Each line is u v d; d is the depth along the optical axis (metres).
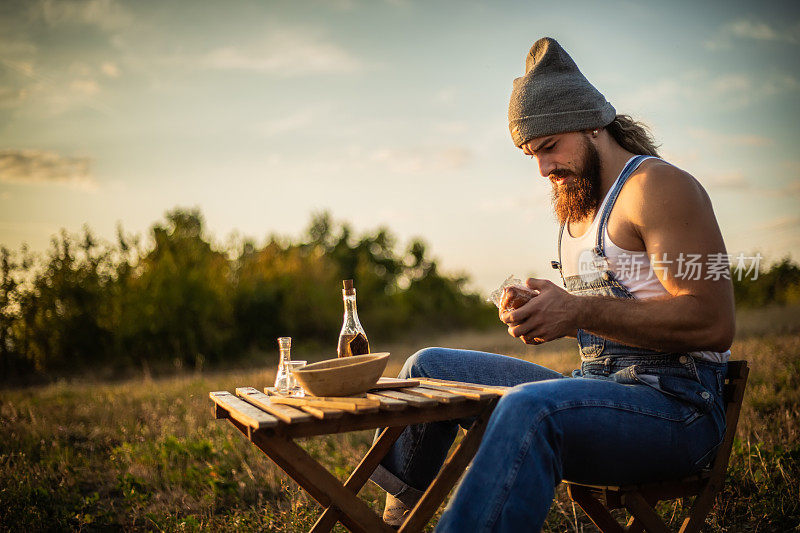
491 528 1.67
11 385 15.40
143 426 5.73
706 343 1.93
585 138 2.23
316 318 21.58
